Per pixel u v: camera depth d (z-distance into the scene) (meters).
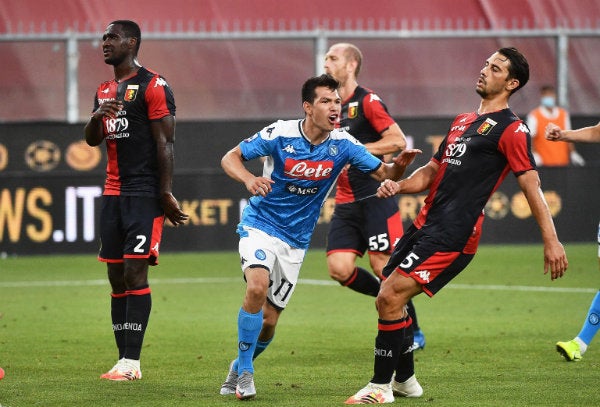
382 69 68.50
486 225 63.22
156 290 47.06
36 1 65.12
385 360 23.62
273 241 24.91
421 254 23.59
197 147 60.62
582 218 63.53
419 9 68.94
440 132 61.03
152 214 27.70
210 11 67.06
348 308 41.59
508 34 61.06
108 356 30.59
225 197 61.09
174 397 24.48
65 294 45.47
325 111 24.03
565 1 69.19
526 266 54.69
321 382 26.62
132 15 66.12
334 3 68.12
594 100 69.25
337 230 33.81
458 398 24.33
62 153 59.50
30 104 65.25
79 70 64.00
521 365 28.97
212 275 52.28
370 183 33.22
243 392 23.95
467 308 41.19
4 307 41.50
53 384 26.16
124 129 27.50
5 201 58.97
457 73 68.88
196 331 35.62
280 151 24.50
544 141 63.09
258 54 67.44
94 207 59.97
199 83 66.81
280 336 34.62
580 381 26.48
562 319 38.16
